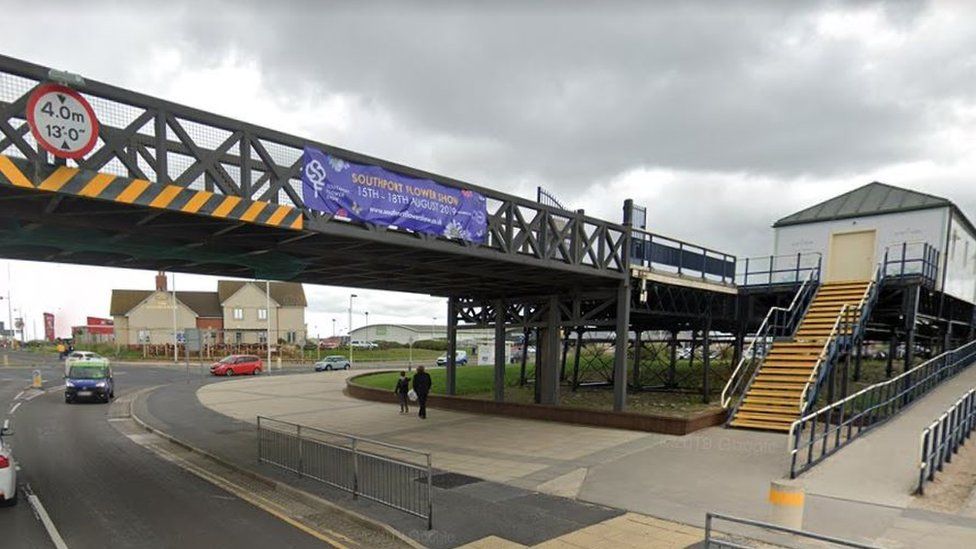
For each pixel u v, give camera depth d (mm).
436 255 12148
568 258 14188
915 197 21875
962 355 22031
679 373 28953
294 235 9836
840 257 22797
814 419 10547
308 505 9023
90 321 87875
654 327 25000
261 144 8781
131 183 7332
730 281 22172
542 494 9234
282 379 38281
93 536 7574
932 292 20047
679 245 18953
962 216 22641
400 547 7113
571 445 13320
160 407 22328
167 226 8789
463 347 82188
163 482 10594
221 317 73625
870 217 22141
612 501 8789
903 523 7387
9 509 8820
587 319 17578
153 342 70000
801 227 23875
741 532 7207
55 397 25984
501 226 12672
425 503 8703
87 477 11031
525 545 7000
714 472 10445
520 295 19422
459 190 11664
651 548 6840
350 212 9789
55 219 8164
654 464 11172
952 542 6719
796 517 6621
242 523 8102
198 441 14656
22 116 6566
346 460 11586
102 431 16953
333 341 97625
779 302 22109
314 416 19328
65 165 6832
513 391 24703
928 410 14750
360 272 14742
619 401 16094
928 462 9516
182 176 7895
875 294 17828
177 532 7723
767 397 15484
